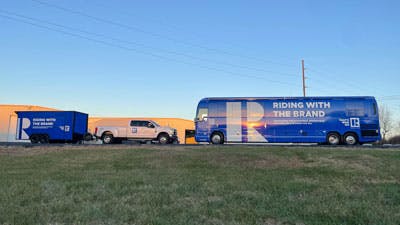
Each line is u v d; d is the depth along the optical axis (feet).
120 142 92.32
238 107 77.20
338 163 42.91
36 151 59.77
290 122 75.31
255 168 40.09
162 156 50.83
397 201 22.80
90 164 44.42
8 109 143.13
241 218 18.78
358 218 18.56
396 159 44.91
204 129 77.46
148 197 23.85
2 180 31.09
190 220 18.22
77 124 97.09
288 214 19.48
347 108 74.49
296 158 48.49
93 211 19.85
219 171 37.60
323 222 18.01
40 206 21.21
